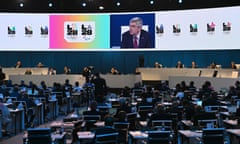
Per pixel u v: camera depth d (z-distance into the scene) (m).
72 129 10.38
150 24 28.38
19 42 29.12
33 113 16.77
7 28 29.05
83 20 29.31
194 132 10.02
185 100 13.66
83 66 33.41
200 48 26.45
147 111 13.77
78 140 9.54
